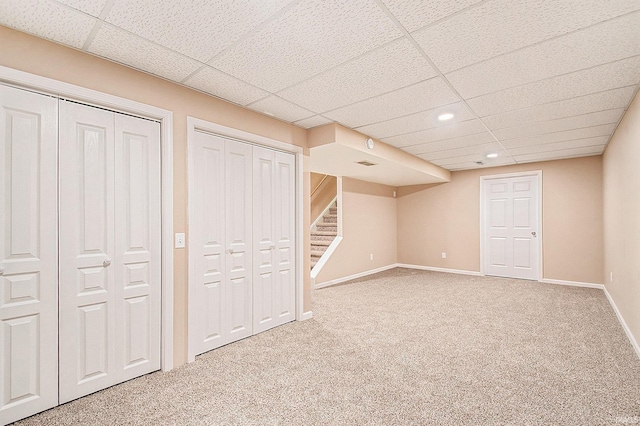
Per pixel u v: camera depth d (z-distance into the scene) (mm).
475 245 6145
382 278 5840
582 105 2773
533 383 2074
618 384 2051
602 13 1525
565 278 5152
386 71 2158
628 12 1515
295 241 3447
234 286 2805
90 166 1973
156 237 2266
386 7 1484
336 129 3316
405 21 1599
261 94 2559
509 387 2027
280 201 3277
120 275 2090
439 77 2244
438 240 6641
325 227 6734
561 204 5195
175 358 2320
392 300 4258
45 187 1804
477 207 6129
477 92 2508
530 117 3092
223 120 2676
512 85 2375
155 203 2266
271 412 1776
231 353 2559
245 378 2158
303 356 2506
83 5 1463
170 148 2312
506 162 5484
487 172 5988
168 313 2279
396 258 7238
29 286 1749
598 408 1790
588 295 4430
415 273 6344
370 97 2617
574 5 1465
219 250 2686
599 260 4852
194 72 2182
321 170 5078
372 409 1797
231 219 2789
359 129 3533
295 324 3281
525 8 1490
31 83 1725
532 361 2398
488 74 2199
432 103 2740
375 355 2520
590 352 2553
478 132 3633
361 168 4859
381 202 6762
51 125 1828
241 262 2869
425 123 3301
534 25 1631
